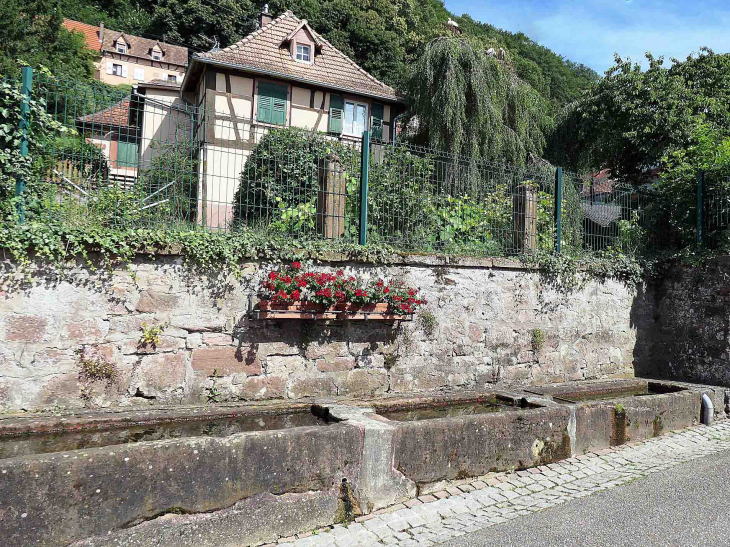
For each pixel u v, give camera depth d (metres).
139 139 4.98
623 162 13.38
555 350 7.31
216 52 15.99
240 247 5.02
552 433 4.64
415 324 6.11
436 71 12.27
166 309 4.73
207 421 4.32
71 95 4.59
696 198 8.18
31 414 4.14
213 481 3.00
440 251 6.63
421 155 6.81
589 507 3.64
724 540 3.12
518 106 13.12
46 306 4.24
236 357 5.04
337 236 5.96
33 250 4.18
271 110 16.39
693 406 5.95
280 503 3.22
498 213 7.19
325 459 3.41
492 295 6.75
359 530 3.31
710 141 8.55
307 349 5.39
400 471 3.75
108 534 2.68
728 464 4.63
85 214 4.54
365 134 6.07
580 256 7.76
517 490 4.00
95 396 4.42
